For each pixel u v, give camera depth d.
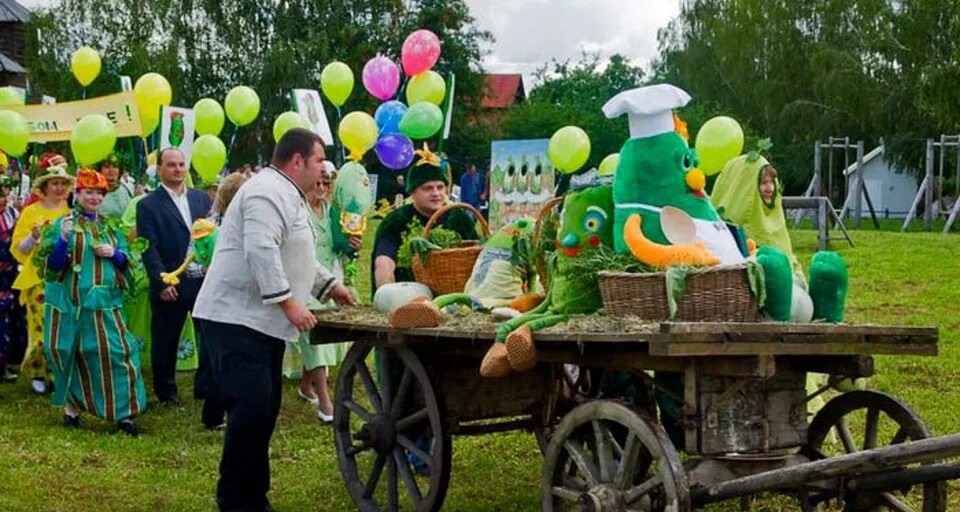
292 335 6.04
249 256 5.80
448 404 5.84
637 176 5.13
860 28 44.03
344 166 8.90
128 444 7.79
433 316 5.41
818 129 43.84
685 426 4.81
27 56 44.47
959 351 10.95
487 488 6.86
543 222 5.78
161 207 8.77
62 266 8.01
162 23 46.84
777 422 5.03
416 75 10.63
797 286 5.12
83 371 8.06
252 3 47.12
